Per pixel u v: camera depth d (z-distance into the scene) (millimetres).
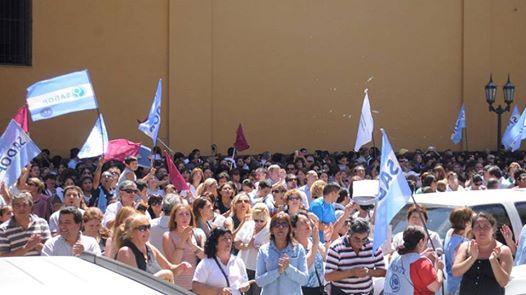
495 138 24797
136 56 20422
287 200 9781
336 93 22828
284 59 22234
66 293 3242
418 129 23859
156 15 20625
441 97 24188
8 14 19125
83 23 19891
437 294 7770
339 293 7840
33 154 9867
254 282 8164
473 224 7488
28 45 19328
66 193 9453
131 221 7102
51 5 19594
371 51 23250
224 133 21516
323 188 10453
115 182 11664
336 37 22828
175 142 20719
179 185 12266
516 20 25125
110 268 3791
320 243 9391
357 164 18562
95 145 11539
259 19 21938
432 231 8531
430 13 24016
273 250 7590
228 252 7344
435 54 24094
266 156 19891
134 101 20391
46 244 7473
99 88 20016
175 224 8086
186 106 20844
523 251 8266
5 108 19047
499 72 24891
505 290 7734
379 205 7695
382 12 23391
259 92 21953
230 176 15023
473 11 24453
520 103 25203
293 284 7566
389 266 7293
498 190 9891
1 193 9883
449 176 14133
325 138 22688
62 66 19672
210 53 21125
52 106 10516
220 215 10219
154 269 7188
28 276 3541
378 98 23328
